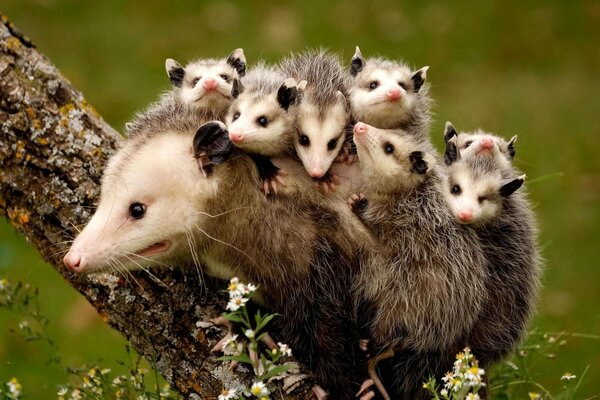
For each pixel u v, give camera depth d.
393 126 3.94
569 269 7.11
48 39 9.55
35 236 3.64
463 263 3.59
